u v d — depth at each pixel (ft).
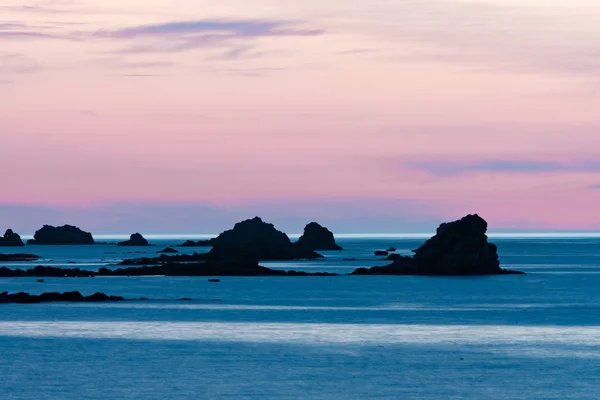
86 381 624.59
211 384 616.39
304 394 588.50
